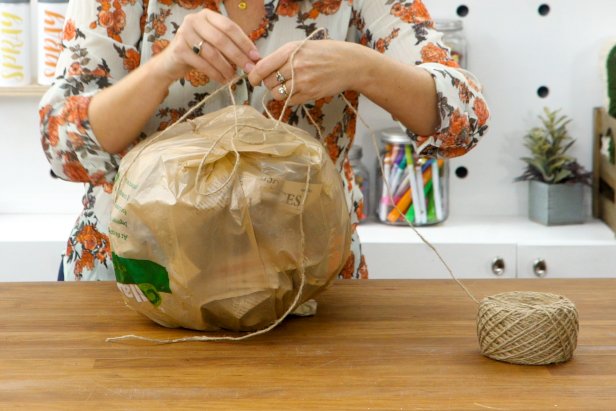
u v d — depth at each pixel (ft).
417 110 4.69
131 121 4.57
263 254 3.91
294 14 4.94
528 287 4.72
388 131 8.50
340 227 4.06
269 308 3.98
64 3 8.02
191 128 4.23
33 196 8.93
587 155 8.96
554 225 8.53
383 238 7.98
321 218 3.96
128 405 3.27
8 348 3.85
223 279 3.93
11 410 3.23
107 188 5.17
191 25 4.22
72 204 8.95
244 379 3.51
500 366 3.64
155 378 3.52
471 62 8.80
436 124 4.79
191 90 4.93
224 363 3.68
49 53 8.05
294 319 4.24
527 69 8.81
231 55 4.19
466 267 7.91
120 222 3.98
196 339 3.87
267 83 4.24
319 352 3.80
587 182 8.59
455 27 8.29
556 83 8.84
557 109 8.87
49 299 4.54
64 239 7.97
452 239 7.98
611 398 3.33
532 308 3.65
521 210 9.03
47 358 3.74
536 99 8.86
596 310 4.36
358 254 5.46
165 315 4.06
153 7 4.87
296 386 3.43
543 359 3.62
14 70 8.09
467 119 4.81
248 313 3.97
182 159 3.87
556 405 3.26
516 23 8.73
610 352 3.80
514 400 3.30
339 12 5.00
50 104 4.76
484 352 3.73
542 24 8.74
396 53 5.00
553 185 8.46
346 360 3.70
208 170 3.87
